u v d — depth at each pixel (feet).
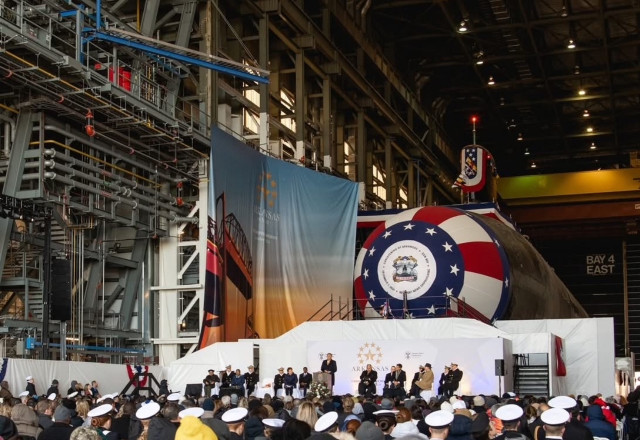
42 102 105.19
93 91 107.34
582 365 111.65
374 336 105.91
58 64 100.99
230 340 117.70
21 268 112.98
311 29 158.71
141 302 132.77
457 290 114.42
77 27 106.52
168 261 134.31
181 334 132.77
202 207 134.00
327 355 103.19
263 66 144.87
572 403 41.27
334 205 141.18
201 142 128.67
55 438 35.01
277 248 131.23
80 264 116.06
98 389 100.83
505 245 123.24
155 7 125.39
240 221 122.52
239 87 147.74
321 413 51.85
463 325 103.40
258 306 125.70
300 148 156.46
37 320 108.37
